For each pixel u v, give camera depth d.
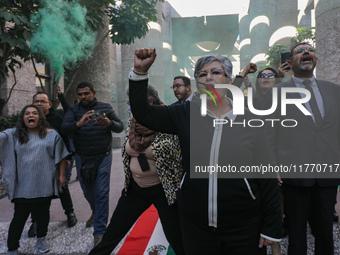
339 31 5.05
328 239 2.01
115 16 6.11
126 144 2.04
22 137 2.55
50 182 2.63
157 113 1.43
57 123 3.12
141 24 6.07
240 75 1.96
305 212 2.00
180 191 1.51
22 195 2.53
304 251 1.99
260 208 1.43
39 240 2.66
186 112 1.46
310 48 2.05
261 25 16.19
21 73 7.05
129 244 2.66
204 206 1.39
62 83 8.48
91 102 3.05
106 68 8.51
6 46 4.88
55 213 3.76
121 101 15.59
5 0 4.39
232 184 1.36
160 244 2.63
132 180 2.09
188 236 1.50
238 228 1.41
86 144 2.85
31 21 4.68
